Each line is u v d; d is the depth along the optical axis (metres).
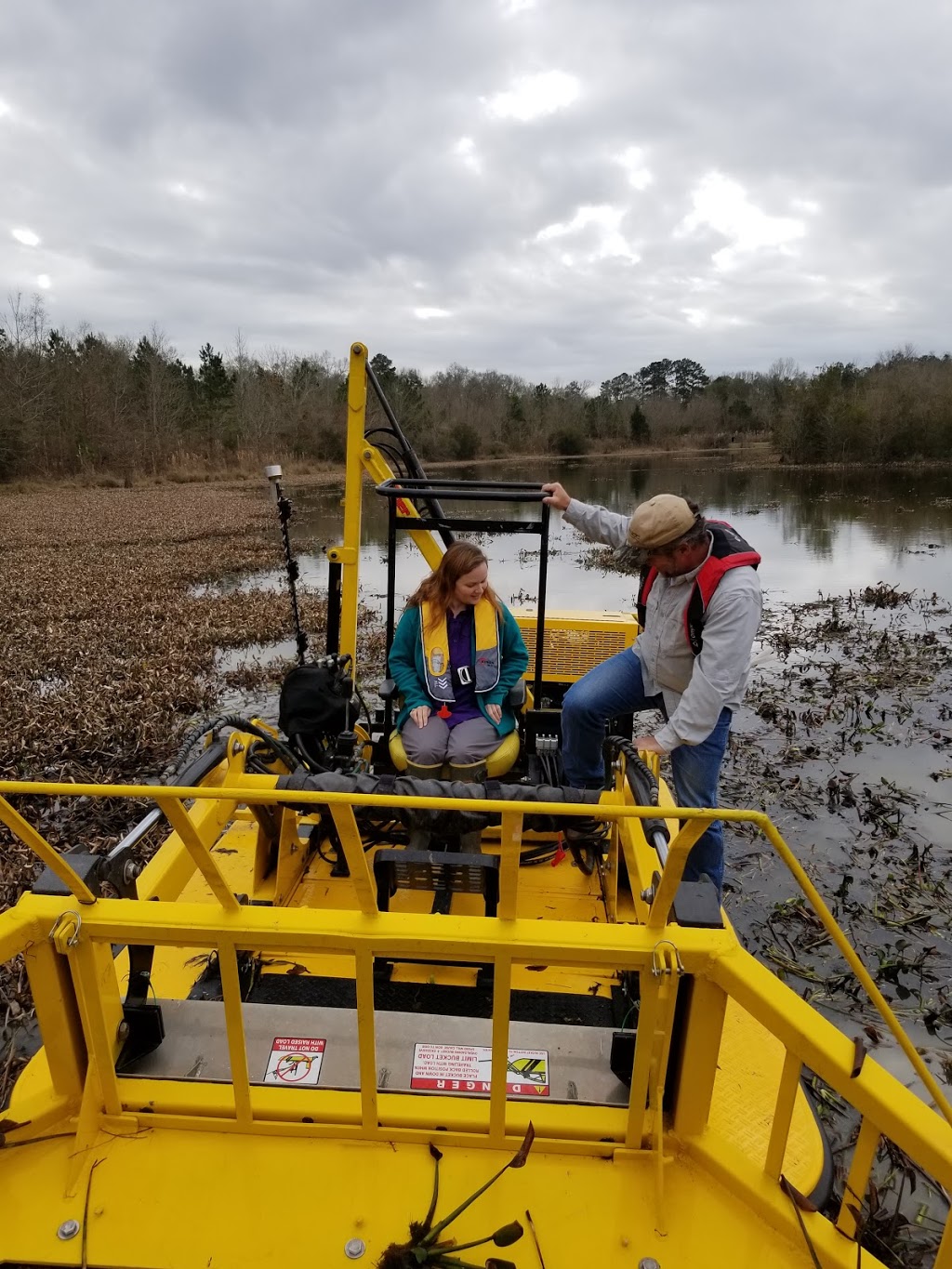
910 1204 2.89
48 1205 1.91
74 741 7.12
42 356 49.94
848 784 6.36
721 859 3.72
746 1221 1.89
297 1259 1.81
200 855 1.91
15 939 1.92
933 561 18.20
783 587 15.53
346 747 3.69
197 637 11.16
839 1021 3.88
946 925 4.61
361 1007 1.94
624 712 3.69
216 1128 2.07
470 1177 1.97
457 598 3.63
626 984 2.78
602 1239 1.85
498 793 2.86
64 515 30.67
